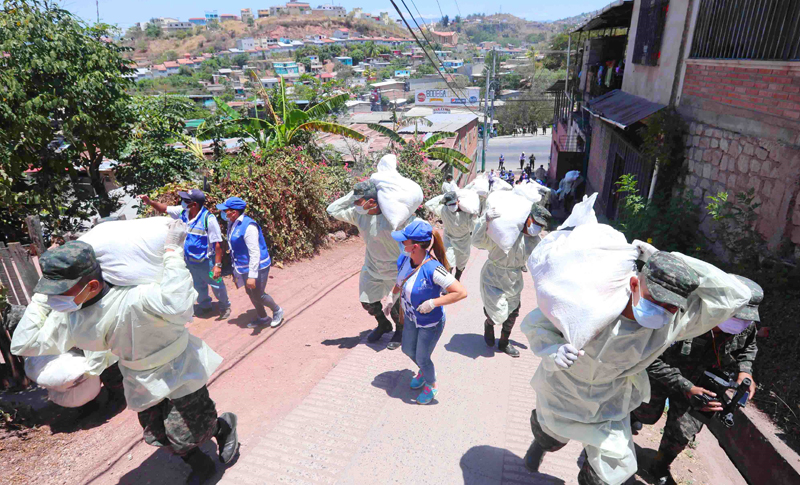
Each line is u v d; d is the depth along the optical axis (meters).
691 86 8.81
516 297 4.80
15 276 4.21
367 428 3.60
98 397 4.02
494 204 4.47
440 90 63.31
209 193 8.02
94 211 11.25
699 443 4.23
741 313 2.79
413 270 3.63
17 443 3.48
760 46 6.56
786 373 4.55
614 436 2.50
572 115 24.03
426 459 3.26
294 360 4.95
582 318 2.23
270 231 8.54
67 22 9.77
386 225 4.65
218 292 5.93
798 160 5.61
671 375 2.66
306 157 10.25
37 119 8.90
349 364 4.70
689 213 8.17
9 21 8.98
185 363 2.77
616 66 16.17
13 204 9.01
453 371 4.57
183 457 2.97
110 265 2.45
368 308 5.06
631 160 11.90
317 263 9.05
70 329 2.52
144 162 11.84
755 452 4.00
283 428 3.60
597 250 2.25
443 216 6.86
